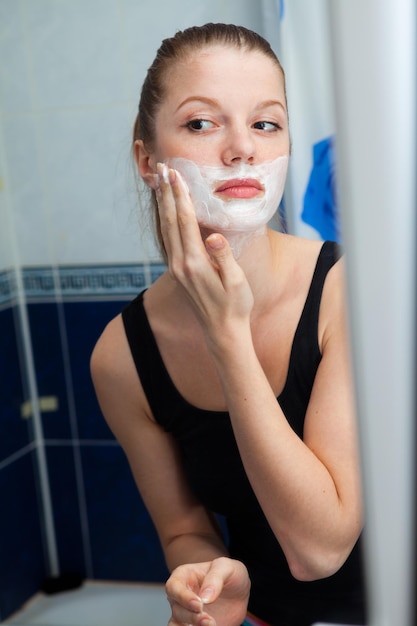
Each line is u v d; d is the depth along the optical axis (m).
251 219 0.72
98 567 1.86
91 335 1.74
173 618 0.63
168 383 0.83
